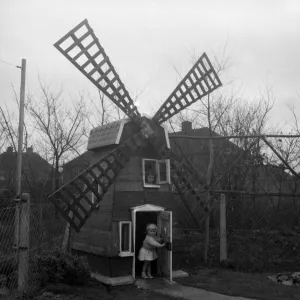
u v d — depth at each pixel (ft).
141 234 36.35
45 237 30.55
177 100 36.65
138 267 35.37
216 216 54.80
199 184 37.50
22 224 24.85
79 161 76.95
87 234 33.19
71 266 26.91
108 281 29.40
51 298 23.76
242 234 46.01
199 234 50.03
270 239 43.60
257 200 46.60
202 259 39.86
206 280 31.86
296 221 46.96
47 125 62.85
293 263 38.11
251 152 48.91
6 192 43.52
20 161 35.68
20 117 36.52
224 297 26.81
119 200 31.14
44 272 26.17
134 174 32.68
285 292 27.99
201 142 66.13
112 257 29.99
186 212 51.34
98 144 34.60
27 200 25.16
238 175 46.01
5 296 23.54
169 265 31.48
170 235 31.65
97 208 32.53
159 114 35.17
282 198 46.96
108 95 33.04
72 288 26.12
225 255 38.60
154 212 36.09
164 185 34.40
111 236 30.19
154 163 34.24
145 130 33.22
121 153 31.76
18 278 24.34
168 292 28.09
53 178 56.75
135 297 26.53
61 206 29.55
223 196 39.96
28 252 25.03
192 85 37.68
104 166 33.76
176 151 59.11
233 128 61.87
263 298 26.55
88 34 32.83
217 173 50.06
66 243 35.40
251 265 37.01
